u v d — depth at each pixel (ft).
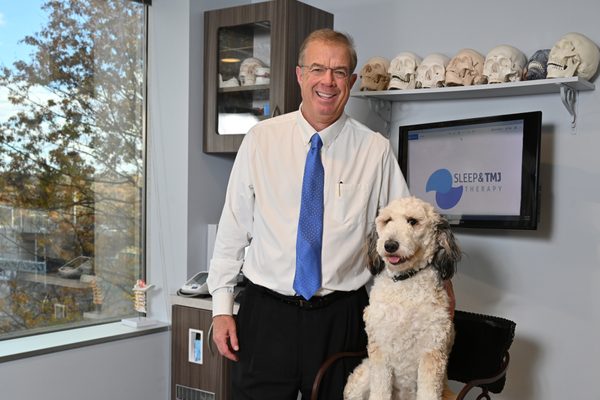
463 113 9.39
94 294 10.32
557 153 8.59
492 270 9.14
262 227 6.64
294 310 6.44
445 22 9.46
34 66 9.35
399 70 9.23
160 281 10.85
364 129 6.87
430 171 9.22
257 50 9.98
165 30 10.59
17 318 9.32
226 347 6.81
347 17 10.41
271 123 6.91
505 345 7.00
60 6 9.63
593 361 8.40
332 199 6.51
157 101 10.75
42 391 8.91
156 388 10.48
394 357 6.01
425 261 5.98
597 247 8.33
